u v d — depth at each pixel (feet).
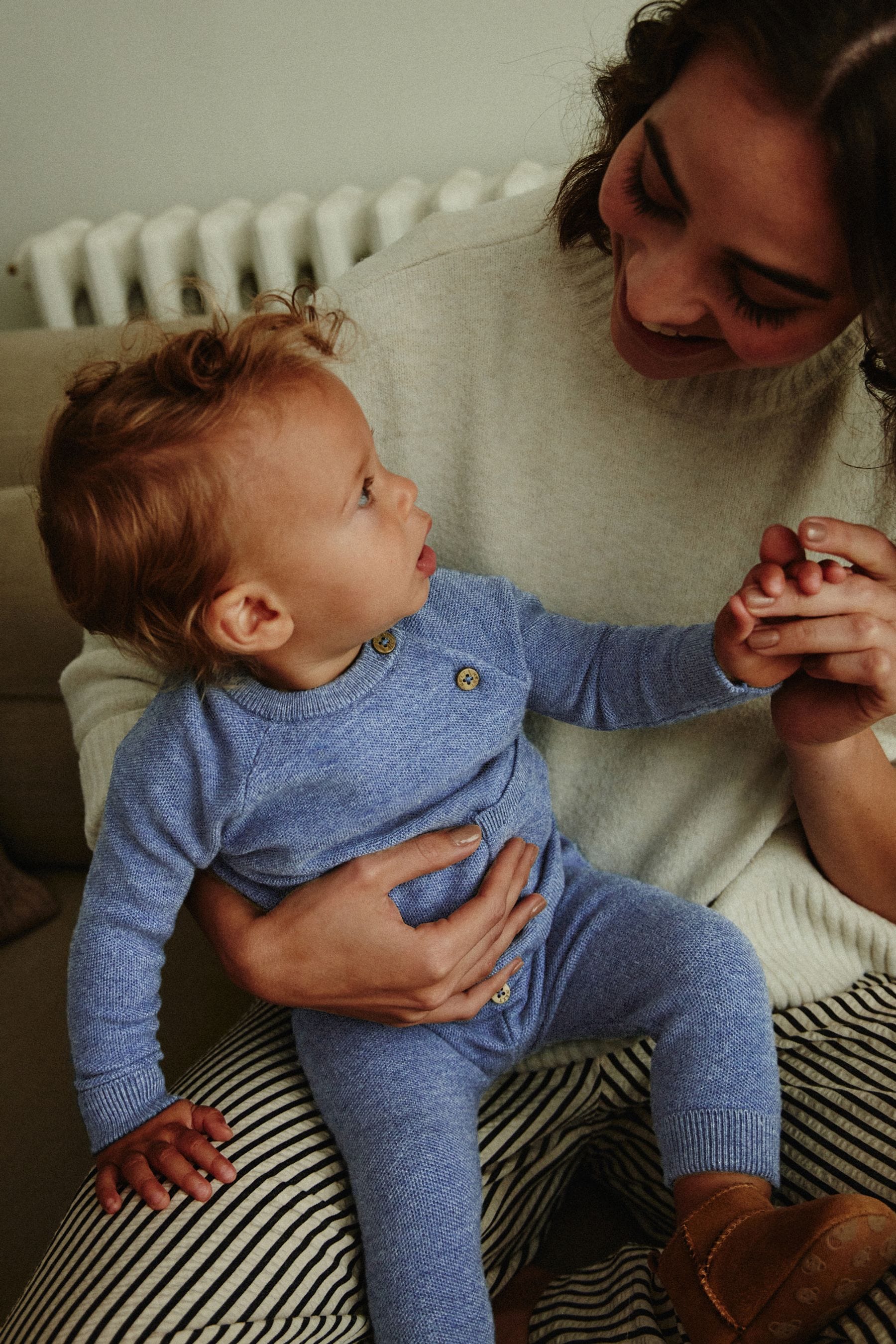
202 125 6.61
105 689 3.48
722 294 2.24
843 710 2.73
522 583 3.37
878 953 3.28
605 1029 3.06
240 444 2.50
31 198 7.02
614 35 5.82
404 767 2.86
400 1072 2.85
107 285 6.45
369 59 6.21
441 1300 2.49
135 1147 2.75
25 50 6.53
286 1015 3.26
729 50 2.00
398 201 5.87
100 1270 2.51
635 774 3.41
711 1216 2.50
